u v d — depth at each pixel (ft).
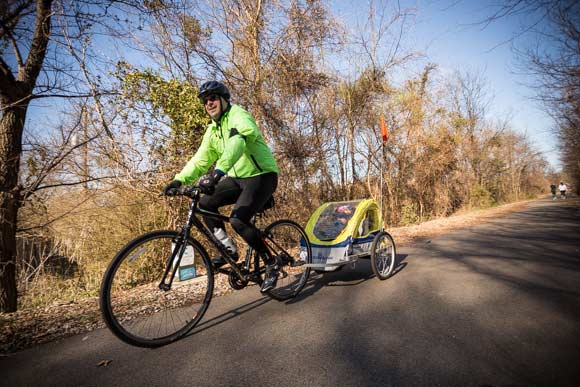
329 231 14.23
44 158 16.26
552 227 32.30
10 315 10.35
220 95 9.64
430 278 14.01
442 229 33.55
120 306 10.61
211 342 8.41
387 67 37.06
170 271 9.23
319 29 28.76
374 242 13.79
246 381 6.58
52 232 18.33
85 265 19.21
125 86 17.66
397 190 43.93
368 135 39.01
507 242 23.62
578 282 12.77
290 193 26.71
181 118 18.57
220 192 10.23
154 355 7.80
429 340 8.12
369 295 11.94
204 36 23.32
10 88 15.10
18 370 7.18
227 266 11.12
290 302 11.46
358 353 7.57
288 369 6.98
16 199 15.49
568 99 38.65
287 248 13.78
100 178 17.46
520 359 7.11
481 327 8.81
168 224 19.03
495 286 12.51
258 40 26.43
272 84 27.32
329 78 30.96
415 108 44.01
